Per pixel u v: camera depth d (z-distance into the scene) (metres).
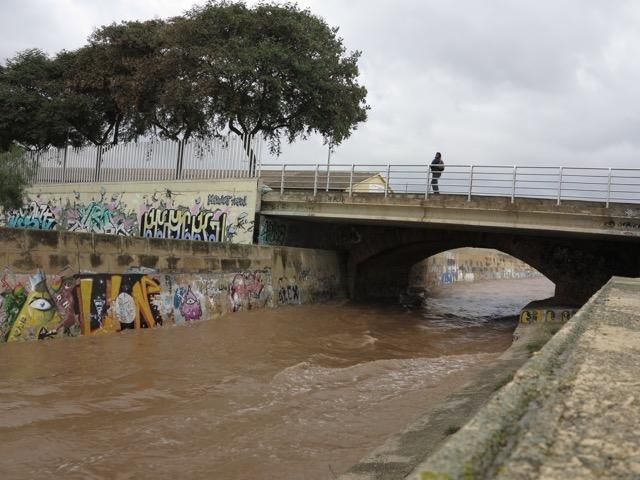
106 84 30.62
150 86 27.91
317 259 26.92
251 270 21.12
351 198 24.25
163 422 8.43
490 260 60.44
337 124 29.42
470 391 9.08
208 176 25.97
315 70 27.23
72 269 13.94
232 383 11.01
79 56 30.31
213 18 26.64
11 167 21.84
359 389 10.87
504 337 20.52
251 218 24.33
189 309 17.53
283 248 23.64
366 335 18.98
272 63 26.12
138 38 28.66
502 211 21.95
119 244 15.27
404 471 5.18
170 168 26.86
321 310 24.19
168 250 16.95
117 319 14.98
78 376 10.73
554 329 17.84
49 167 30.72
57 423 8.15
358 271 31.06
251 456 7.09
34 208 30.55
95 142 35.00
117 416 8.65
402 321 24.02
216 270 19.06
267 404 9.62
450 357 15.19
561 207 20.88
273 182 28.12
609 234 20.39
